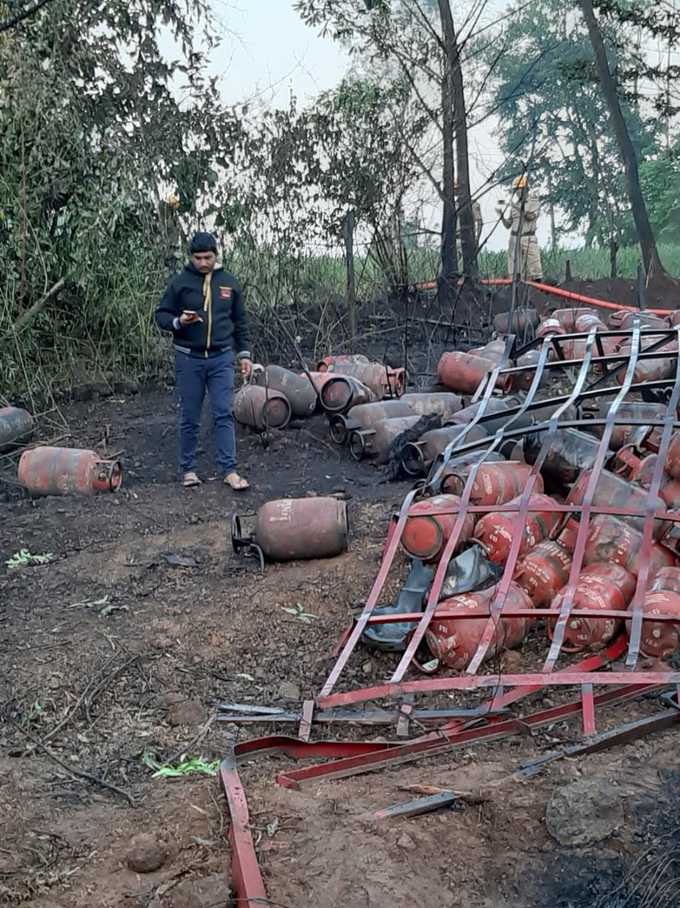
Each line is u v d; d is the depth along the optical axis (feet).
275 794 12.68
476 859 11.19
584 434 20.85
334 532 20.51
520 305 45.91
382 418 28.02
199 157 40.81
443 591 17.24
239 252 42.24
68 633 18.16
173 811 12.62
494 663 16.06
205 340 25.34
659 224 99.40
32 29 37.17
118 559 21.54
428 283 48.47
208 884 10.93
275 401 29.99
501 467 19.49
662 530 17.54
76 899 11.01
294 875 10.97
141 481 27.73
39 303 37.04
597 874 10.82
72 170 38.24
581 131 95.20
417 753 13.66
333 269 45.57
